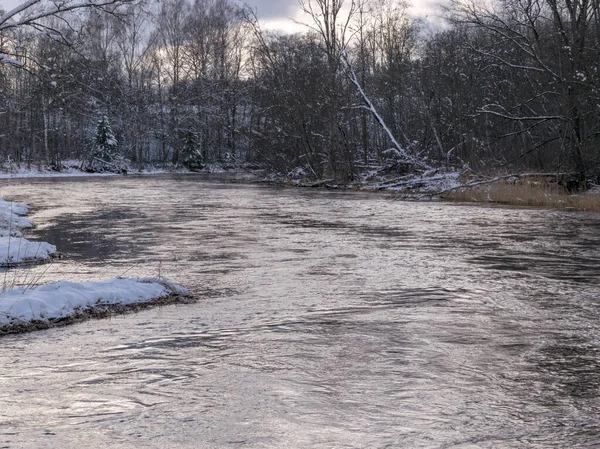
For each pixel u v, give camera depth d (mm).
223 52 83000
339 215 26875
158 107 83562
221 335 8508
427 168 42031
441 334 8523
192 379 6688
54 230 21500
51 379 6703
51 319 9203
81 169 74625
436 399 6086
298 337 8391
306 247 17609
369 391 6305
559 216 25906
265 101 56969
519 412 5750
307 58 52219
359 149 55281
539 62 32906
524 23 34062
